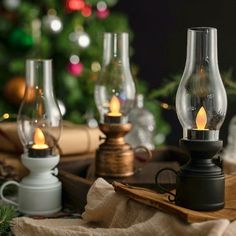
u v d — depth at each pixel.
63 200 0.93
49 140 0.93
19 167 1.03
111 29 1.86
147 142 1.22
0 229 0.77
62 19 1.82
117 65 0.97
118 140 0.95
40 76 0.92
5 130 1.07
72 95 1.77
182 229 0.66
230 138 1.12
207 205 0.71
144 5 2.11
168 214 0.69
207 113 0.74
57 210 0.91
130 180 0.91
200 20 1.95
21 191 0.91
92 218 0.78
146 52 2.12
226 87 1.07
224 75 1.09
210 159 0.72
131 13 2.15
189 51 0.75
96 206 0.77
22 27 1.83
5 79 1.89
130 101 0.98
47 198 0.90
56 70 1.82
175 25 2.03
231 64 1.84
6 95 1.78
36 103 0.92
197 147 0.71
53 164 0.91
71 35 1.80
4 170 0.99
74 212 0.91
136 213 0.73
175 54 2.04
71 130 1.07
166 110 2.08
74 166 1.01
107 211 0.76
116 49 0.97
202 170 0.71
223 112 0.74
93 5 1.98
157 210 0.70
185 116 0.75
